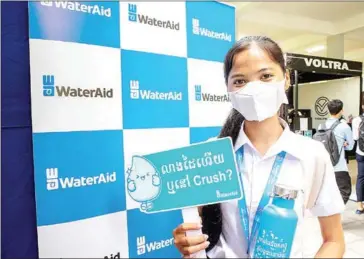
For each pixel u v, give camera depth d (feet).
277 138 2.50
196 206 2.19
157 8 4.12
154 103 4.12
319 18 12.16
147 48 4.02
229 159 2.10
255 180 2.36
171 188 2.16
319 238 2.34
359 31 10.89
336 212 2.32
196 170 2.14
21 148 3.11
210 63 4.83
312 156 2.34
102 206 3.59
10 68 3.03
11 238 3.06
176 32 4.35
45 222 3.20
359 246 2.77
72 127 3.36
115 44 3.69
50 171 3.22
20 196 3.11
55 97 3.24
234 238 2.32
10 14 3.01
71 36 3.32
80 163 3.43
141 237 3.91
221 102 4.99
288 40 16.39
